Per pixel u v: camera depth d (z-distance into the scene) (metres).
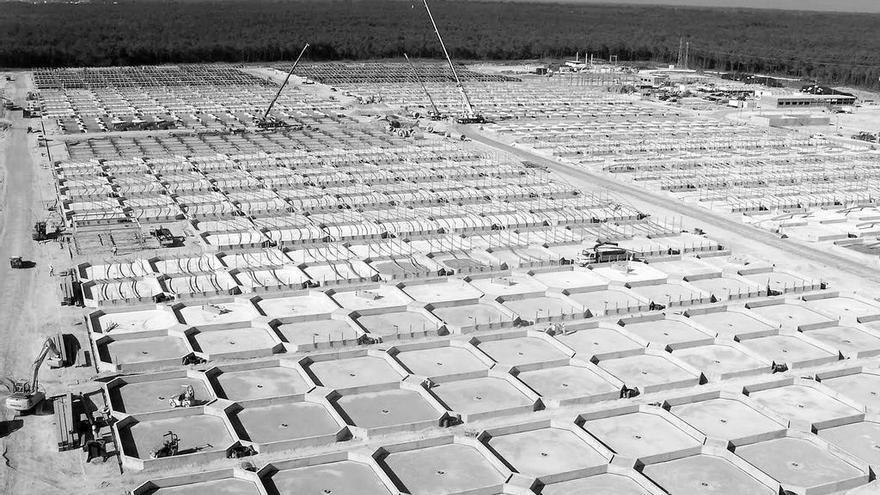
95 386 61.88
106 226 101.75
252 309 76.62
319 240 96.88
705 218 112.19
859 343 72.62
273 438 55.62
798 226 107.56
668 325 75.81
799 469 53.25
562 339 72.06
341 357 67.69
